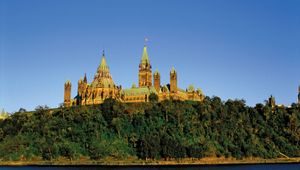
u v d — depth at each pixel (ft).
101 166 647.97
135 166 640.58
